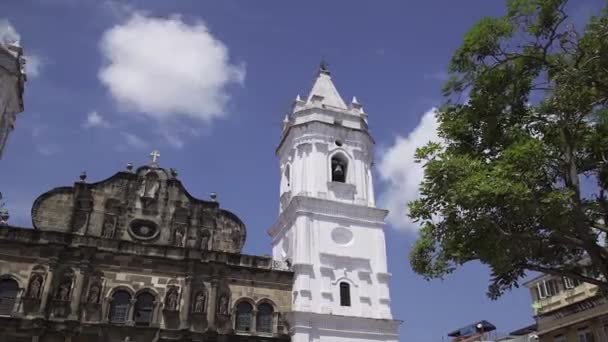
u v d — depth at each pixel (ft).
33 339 120.57
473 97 66.54
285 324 141.08
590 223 61.31
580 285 138.51
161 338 129.08
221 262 141.08
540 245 63.26
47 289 126.00
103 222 141.79
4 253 127.85
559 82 61.00
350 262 152.15
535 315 152.97
